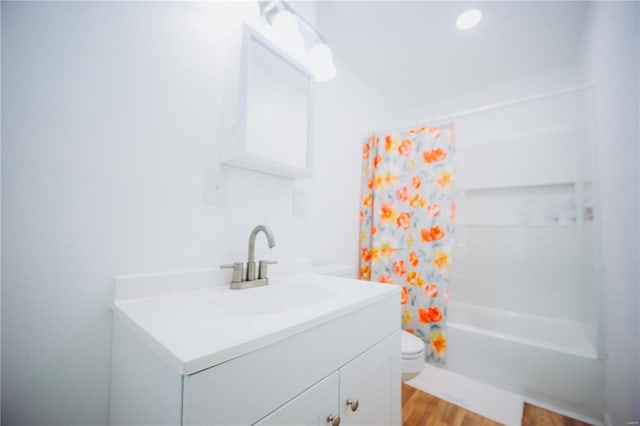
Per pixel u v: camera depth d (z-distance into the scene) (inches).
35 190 24.5
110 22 29.3
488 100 89.0
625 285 42.1
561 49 70.2
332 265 67.6
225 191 38.8
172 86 33.8
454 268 88.0
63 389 25.7
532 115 80.6
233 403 17.3
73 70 26.7
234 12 40.4
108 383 28.3
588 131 59.6
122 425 24.4
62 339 25.7
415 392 57.8
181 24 35.1
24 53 24.2
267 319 22.8
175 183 33.6
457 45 69.9
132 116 30.4
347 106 78.4
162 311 25.2
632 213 39.8
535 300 76.5
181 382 15.2
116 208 29.0
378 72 82.0
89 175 27.4
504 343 58.6
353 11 59.6
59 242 25.6
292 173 45.0
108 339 28.3
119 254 29.1
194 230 35.2
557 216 75.0
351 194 79.4
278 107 42.5
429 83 87.5
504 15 59.6
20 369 23.7
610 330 48.1
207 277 35.6
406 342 52.7
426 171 69.0
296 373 21.9
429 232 67.1
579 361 51.3
